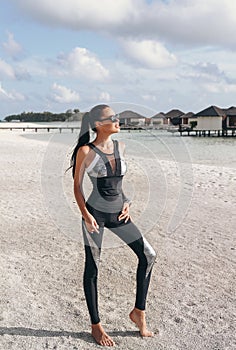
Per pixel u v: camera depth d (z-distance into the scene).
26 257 5.30
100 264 5.05
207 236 6.27
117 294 4.22
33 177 12.34
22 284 4.43
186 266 5.00
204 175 13.30
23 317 3.69
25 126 77.75
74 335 3.41
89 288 3.27
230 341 3.32
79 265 5.05
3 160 17.06
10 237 6.21
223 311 3.84
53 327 3.53
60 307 3.91
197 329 3.51
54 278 4.62
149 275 3.36
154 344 3.28
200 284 4.46
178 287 4.38
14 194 9.71
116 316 3.74
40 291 4.27
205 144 47.94
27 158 17.78
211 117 67.44
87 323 3.61
